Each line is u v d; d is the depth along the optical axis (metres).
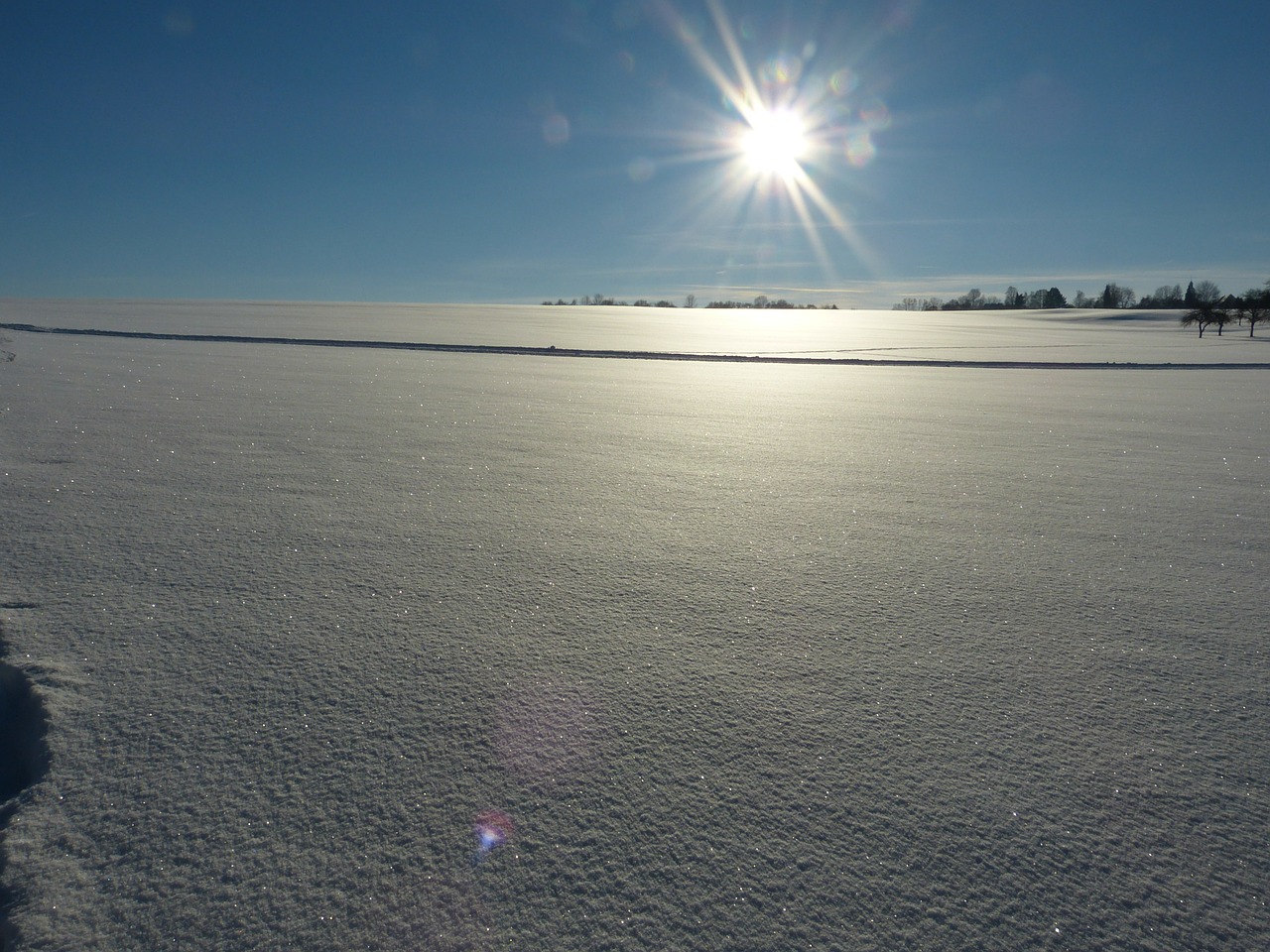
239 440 6.25
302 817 1.68
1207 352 27.73
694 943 1.38
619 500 4.68
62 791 1.74
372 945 1.36
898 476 5.69
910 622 2.84
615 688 2.27
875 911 1.46
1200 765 1.96
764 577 3.30
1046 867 1.59
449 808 1.72
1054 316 65.88
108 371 11.78
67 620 2.64
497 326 33.56
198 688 2.20
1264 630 2.83
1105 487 5.44
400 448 6.21
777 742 2.01
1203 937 1.42
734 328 40.94
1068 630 2.80
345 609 2.81
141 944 1.35
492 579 3.18
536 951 1.35
